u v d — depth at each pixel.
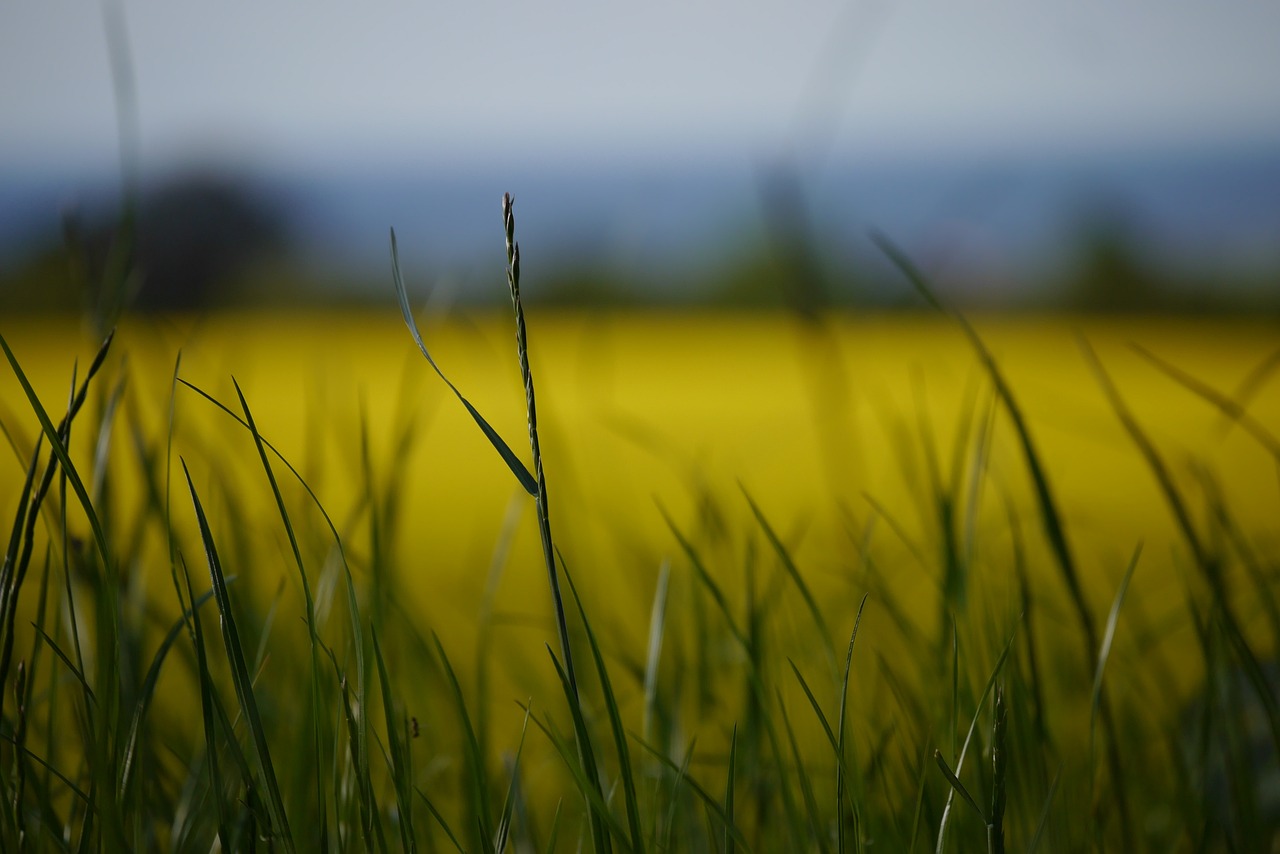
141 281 1.78
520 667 2.28
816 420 2.31
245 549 1.83
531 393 1.45
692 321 13.70
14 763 1.59
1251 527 2.15
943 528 1.73
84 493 1.49
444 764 1.76
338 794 1.56
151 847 1.62
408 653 1.82
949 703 1.69
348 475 2.02
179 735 1.75
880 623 1.97
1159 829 1.79
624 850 1.48
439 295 2.06
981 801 1.60
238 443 2.03
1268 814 1.73
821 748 1.83
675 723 1.79
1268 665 1.83
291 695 1.79
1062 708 1.85
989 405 1.73
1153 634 1.90
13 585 1.50
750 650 1.67
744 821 1.76
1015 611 1.67
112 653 1.52
